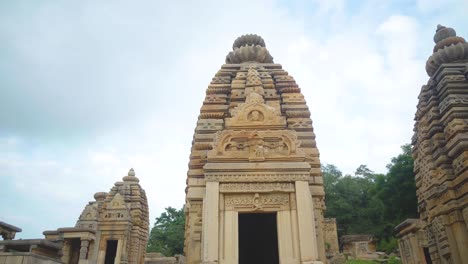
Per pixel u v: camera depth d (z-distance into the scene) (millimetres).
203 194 13930
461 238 15539
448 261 16312
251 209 12375
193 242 13258
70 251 31266
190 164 14719
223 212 12328
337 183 81062
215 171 12766
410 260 27828
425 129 18547
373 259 52188
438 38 20312
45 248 20562
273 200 12508
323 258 12906
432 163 17828
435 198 17344
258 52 18984
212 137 15305
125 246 32094
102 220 33000
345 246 57938
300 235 11734
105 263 32906
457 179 16156
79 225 32938
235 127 13984
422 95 19234
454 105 16812
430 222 17969
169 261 35406
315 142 15008
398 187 46844
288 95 16297
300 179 12602
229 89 16906
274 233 17984
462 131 16188
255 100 14578
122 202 34000
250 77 16641
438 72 18516
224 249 11766
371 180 86000
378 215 69125
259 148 13148
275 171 12750
